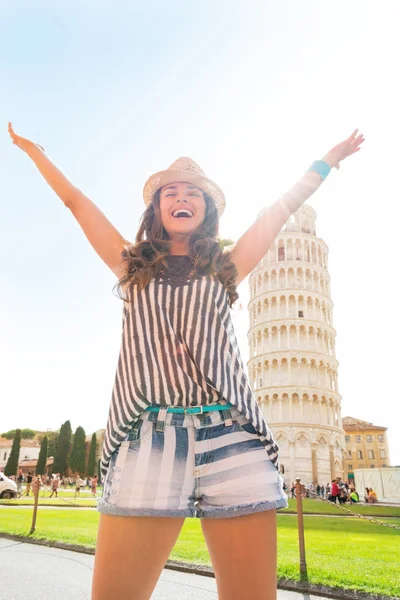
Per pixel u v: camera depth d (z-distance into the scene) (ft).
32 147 8.44
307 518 71.00
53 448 426.92
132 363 6.52
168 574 25.44
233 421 6.38
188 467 6.10
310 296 276.00
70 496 147.74
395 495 154.81
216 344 6.57
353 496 144.56
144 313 6.73
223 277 7.18
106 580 5.71
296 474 231.91
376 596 20.24
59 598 20.56
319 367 262.47
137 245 7.36
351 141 8.96
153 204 8.21
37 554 31.99
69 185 8.18
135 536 5.82
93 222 7.90
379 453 426.51
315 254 292.40
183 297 6.76
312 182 8.52
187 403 6.33
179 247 7.77
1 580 23.84
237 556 5.81
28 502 101.55
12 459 290.35
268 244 7.91
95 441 344.28
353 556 29.71
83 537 37.45
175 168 8.05
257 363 269.03
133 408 6.27
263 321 274.16
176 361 6.39
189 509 5.96
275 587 5.83
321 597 21.17
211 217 8.23
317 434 241.76
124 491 5.95
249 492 5.97
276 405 252.01
